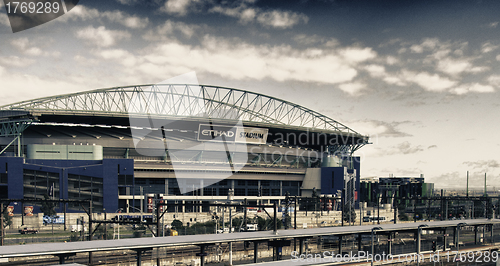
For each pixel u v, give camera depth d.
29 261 65.06
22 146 148.12
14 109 149.75
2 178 129.50
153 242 54.31
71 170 133.50
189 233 99.38
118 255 70.62
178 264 69.25
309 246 87.50
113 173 136.50
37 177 131.75
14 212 125.69
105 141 152.25
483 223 102.81
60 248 48.16
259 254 80.06
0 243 67.12
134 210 142.25
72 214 113.12
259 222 115.94
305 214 139.50
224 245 82.38
